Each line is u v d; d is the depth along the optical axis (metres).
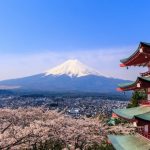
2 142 34.12
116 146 26.80
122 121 67.25
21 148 40.88
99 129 53.88
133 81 27.56
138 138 27.03
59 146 48.66
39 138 43.06
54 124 48.16
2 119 52.97
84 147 50.97
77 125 52.19
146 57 25.20
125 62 27.89
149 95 27.02
